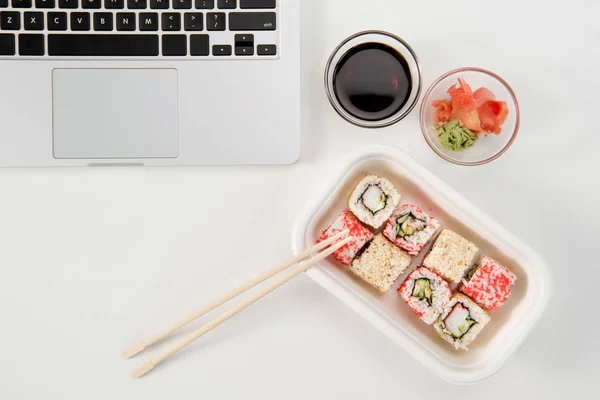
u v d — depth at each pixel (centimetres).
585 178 71
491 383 72
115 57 67
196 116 67
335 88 69
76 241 71
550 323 72
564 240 71
